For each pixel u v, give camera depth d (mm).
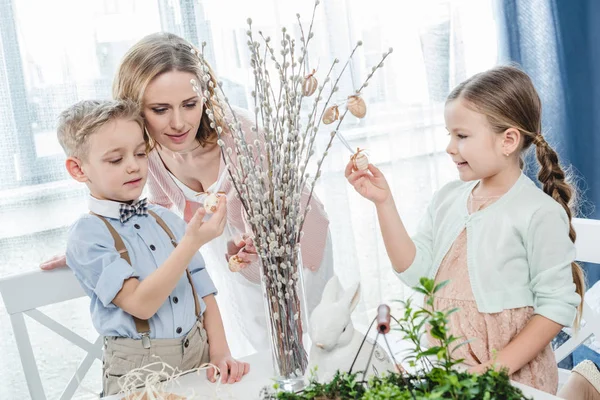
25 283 1853
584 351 2680
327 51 2754
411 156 3020
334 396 1105
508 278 1563
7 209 2330
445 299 1623
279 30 2646
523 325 1557
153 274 1493
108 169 1601
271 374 1499
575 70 3166
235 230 2020
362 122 2875
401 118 2982
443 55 3043
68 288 1889
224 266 2150
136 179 1633
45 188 2363
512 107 1579
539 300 1537
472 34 3158
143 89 1688
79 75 2373
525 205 1573
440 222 1735
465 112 1593
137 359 1560
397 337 1663
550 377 1565
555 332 1499
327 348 1264
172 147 1765
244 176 1345
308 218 1890
